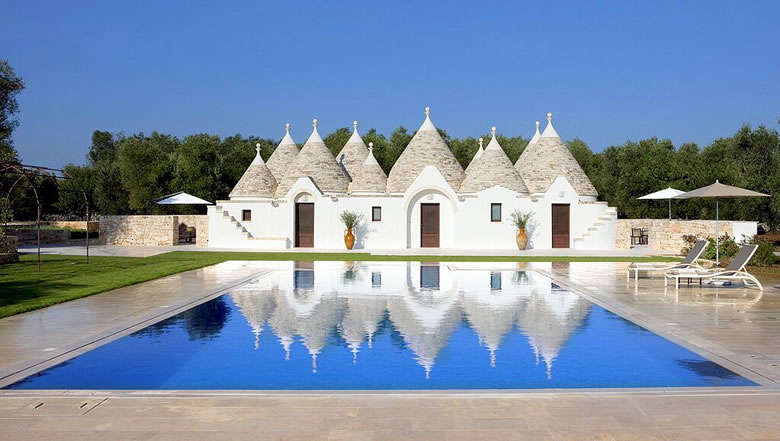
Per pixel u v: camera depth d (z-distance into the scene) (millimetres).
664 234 35406
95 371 8359
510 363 8891
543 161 38500
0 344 9828
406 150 39500
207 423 6156
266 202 38031
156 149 59031
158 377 8102
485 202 36625
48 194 68562
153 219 39219
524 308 13797
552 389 7406
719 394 7113
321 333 11047
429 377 8125
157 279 19234
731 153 43031
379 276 20734
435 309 13680
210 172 57562
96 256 28859
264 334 10953
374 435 5836
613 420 6254
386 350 9719
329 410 6555
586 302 14664
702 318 12227
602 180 58000
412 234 37500
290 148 42812
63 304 13961
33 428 6035
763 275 20141
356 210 37281
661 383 7770
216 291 16234
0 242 25500
